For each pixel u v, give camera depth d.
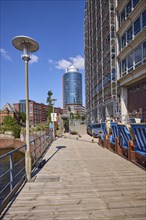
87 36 57.06
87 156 12.34
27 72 7.27
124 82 25.66
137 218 4.24
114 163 9.95
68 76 133.12
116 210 4.62
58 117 43.81
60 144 20.05
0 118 119.88
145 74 20.80
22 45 7.20
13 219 4.30
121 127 11.23
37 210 4.70
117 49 28.45
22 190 6.03
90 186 6.36
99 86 39.53
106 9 32.97
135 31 23.03
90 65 51.12
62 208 4.78
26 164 7.11
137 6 21.17
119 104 28.05
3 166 21.69
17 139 54.16
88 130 37.06
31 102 128.62
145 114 21.64
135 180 6.94
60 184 6.60
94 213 4.50
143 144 8.62
